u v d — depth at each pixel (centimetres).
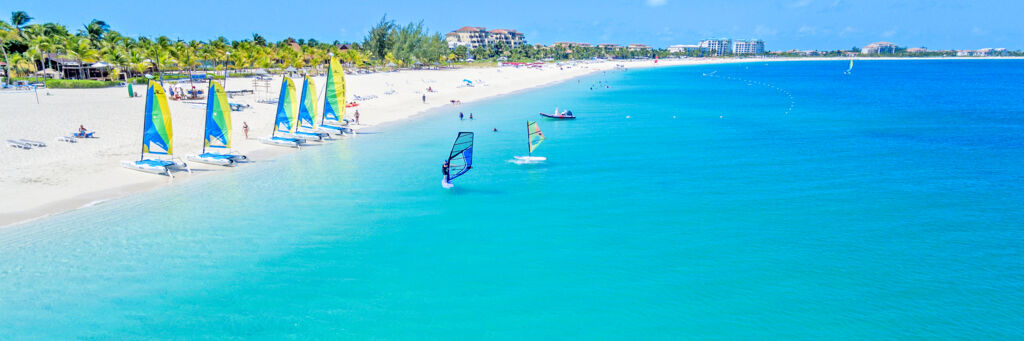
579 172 4425
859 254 2792
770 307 2302
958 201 3628
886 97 11519
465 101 10175
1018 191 3859
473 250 2842
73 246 2816
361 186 3972
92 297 2350
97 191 3653
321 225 3178
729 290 2436
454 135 6197
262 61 13375
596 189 3922
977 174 4350
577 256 2772
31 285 2425
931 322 2197
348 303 2333
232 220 3234
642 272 2600
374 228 3139
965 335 2120
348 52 17225
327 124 6494
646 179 4194
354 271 2609
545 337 2108
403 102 9494
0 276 2488
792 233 3062
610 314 2250
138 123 5672
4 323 2161
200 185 3931
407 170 4456
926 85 15688
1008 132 6531
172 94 8025
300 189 3878
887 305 2316
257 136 5678
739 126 7031
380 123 7106
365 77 14150
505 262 2708
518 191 3869
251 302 2336
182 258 2717
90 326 2158
